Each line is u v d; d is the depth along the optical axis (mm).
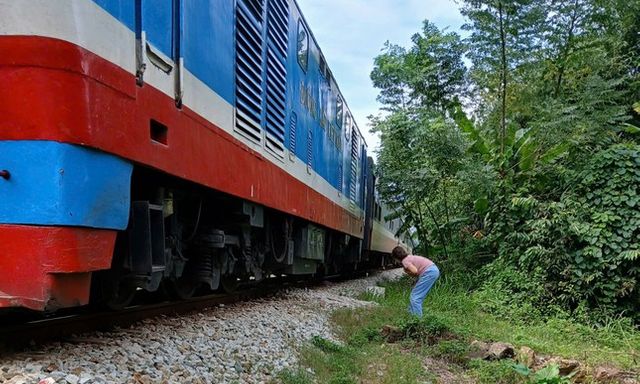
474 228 11680
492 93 14148
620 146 8914
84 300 2990
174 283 5672
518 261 9195
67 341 3684
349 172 14422
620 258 7973
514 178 10141
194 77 4285
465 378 4895
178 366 3641
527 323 8086
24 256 2645
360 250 16500
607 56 12656
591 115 9766
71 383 2793
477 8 10961
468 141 11562
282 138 7371
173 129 3861
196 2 4352
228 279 7148
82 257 2803
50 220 2641
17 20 2637
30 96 2637
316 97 10141
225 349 4379
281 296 8570
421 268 7598
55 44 2654
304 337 5598
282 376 4043
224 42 5059
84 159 2805
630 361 5895
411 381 4488
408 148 12203
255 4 6145
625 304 8180
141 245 3615
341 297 9453
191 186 4977
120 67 3137
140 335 4160
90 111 2809
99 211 2916
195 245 5652
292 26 8086
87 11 2834
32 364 2928
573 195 8891
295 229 9250
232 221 6129
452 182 11742
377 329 6434
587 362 5500
